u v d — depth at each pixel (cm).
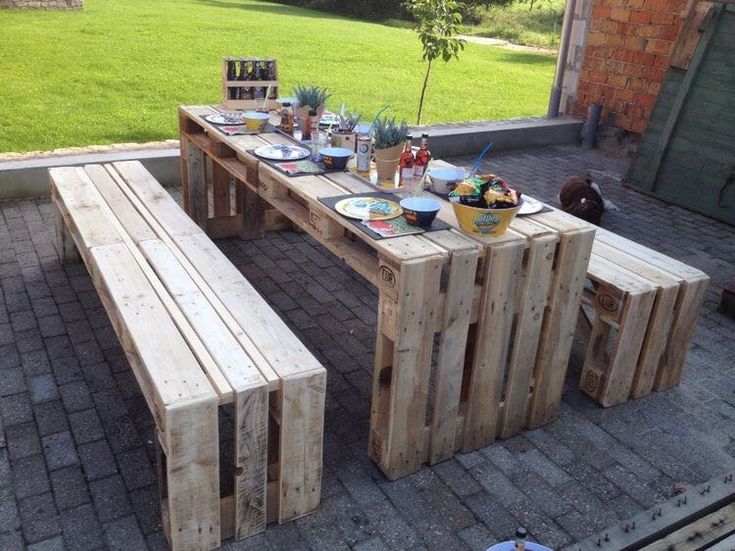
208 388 250
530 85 1360
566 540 284
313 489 286
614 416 367
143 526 279
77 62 1212
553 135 902
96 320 425
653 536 286
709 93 671
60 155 656
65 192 443
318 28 1986
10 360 381
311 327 436
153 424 337
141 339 278
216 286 327
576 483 317
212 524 265
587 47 895
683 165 695
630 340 362
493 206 298
